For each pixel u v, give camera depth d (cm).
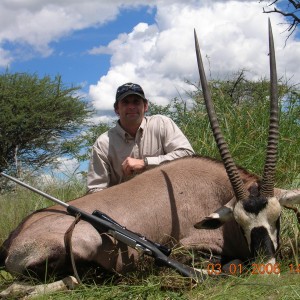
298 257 201
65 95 845
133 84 236
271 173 186
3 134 762
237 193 188
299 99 324
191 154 228
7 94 788
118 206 208
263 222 182
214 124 194
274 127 188
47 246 192
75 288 186
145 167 229
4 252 206
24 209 312
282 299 158
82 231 197
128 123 236
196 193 212
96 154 240
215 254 209
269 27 196
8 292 186
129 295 174
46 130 808
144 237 194
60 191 337
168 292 171
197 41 201
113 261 202
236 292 163
